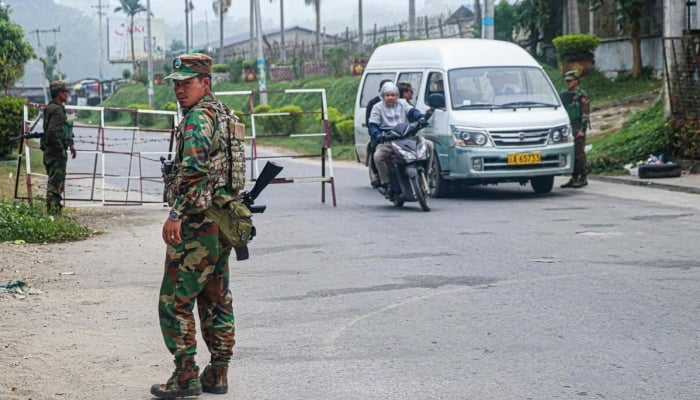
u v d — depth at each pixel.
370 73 27.56
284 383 8.48
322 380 8.52
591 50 46.28
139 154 23.17
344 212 21.33
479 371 8.65
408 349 9.48
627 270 13.16
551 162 23.23
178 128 7.79
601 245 15.40
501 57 24.70
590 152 29.11
